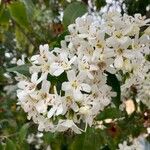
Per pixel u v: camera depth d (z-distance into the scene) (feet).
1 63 1.19
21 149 0.91
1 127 1.13
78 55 0.63
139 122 1.11
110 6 1.00
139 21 0.67
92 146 0.82
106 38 0.66
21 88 0.69
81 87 0.61
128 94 1.04
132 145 1.16
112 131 1.08
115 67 0.65
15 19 0.85
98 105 0.62
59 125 0.63
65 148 1.01
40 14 1.11
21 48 1.11
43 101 0.62
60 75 0.64
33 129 0.98
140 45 0.67
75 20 0.70
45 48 0.64
